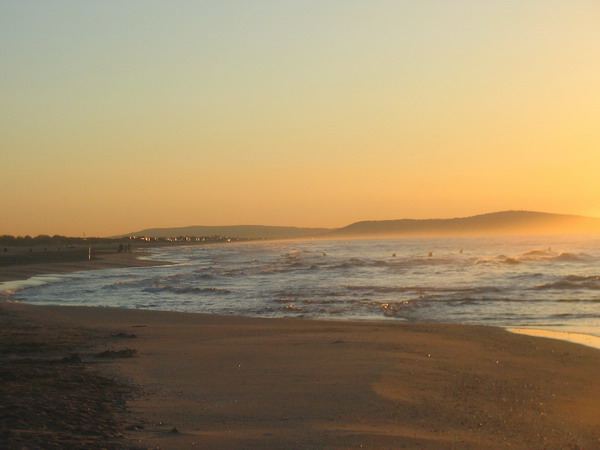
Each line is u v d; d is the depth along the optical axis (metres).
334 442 7.46
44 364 12.77
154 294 33.88
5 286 40.53
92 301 31.09
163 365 12.77
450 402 9.73
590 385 11.48
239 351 14.62
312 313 24.84
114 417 8.59
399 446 7.35
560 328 19.81
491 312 24.22
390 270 55.59
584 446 7.71
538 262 67.38
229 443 7.42
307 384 10.78
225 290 34.56
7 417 8.20
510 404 9.80
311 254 105.31
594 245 140.50
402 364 12.77
